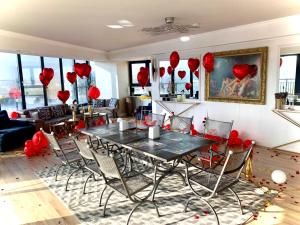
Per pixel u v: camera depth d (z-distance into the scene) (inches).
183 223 96.2
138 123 162.1
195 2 125.1
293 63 176.4
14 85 267.4
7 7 126.3
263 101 184.5
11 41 196.5
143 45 275.1
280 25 168.9
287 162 156.1
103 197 119.6
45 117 267.1
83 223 98.8
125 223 97.6
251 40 186.2
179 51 240.5
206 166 139.9
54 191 127.6
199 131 237.0
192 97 239.1
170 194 119.3
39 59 288.5
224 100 210.4
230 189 105.0
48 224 99.2
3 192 128.2
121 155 151.6
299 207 104.1
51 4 122.9
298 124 167.3
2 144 198.2
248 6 134.3
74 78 228.7
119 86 364.5
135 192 95.5
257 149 184.4
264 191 117.1
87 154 111.3
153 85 274.4
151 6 130.3
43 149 205.6
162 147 107.8
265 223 94.0
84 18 151.9
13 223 100.8
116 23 166.2
